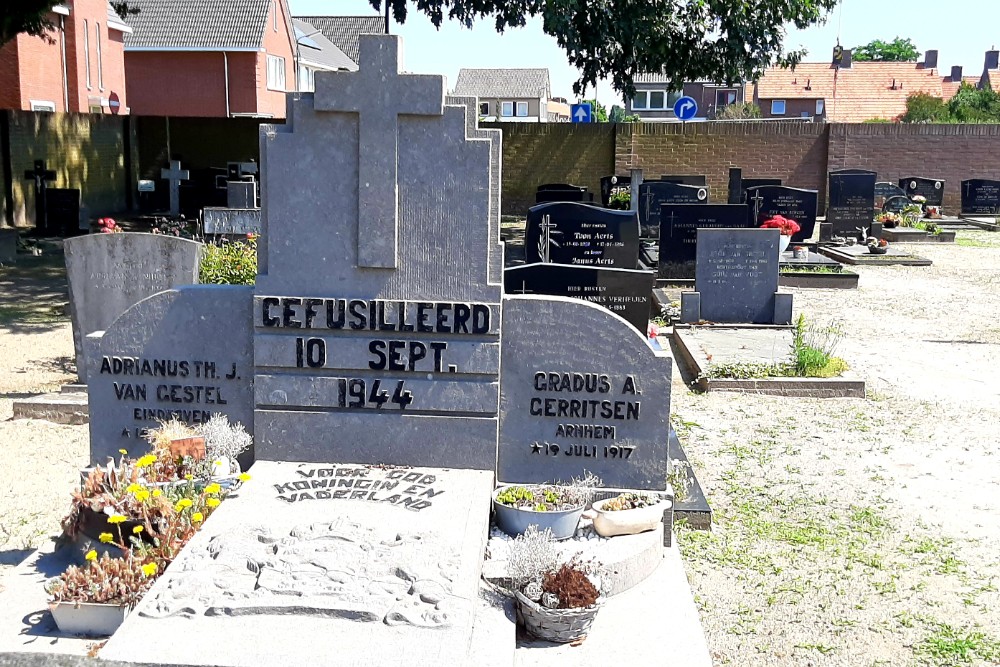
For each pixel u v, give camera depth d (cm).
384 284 673
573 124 3142
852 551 719
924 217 2944
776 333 1409
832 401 1115
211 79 4866
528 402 691
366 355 682
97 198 2959
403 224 663
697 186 2523
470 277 667
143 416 720
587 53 2466
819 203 3192
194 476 639
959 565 699
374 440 693
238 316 697
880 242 2209
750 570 688
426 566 536
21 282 1803
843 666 571
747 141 3150
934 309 1652
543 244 1524
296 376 690
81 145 2848
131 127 3116
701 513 754
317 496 632
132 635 478
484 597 569
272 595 506
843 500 817
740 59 2458
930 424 1027
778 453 933
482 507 621
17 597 575
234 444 672
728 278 1452
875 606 640
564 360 684
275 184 667
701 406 1091
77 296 1022
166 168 3102
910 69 7388
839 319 1556
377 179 656
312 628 486
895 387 1171
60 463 875
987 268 2119
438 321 672
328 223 669
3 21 2044
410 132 651
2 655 322
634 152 3148
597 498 692
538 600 549
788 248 2073
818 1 2480
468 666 491
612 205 2514
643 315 1088
